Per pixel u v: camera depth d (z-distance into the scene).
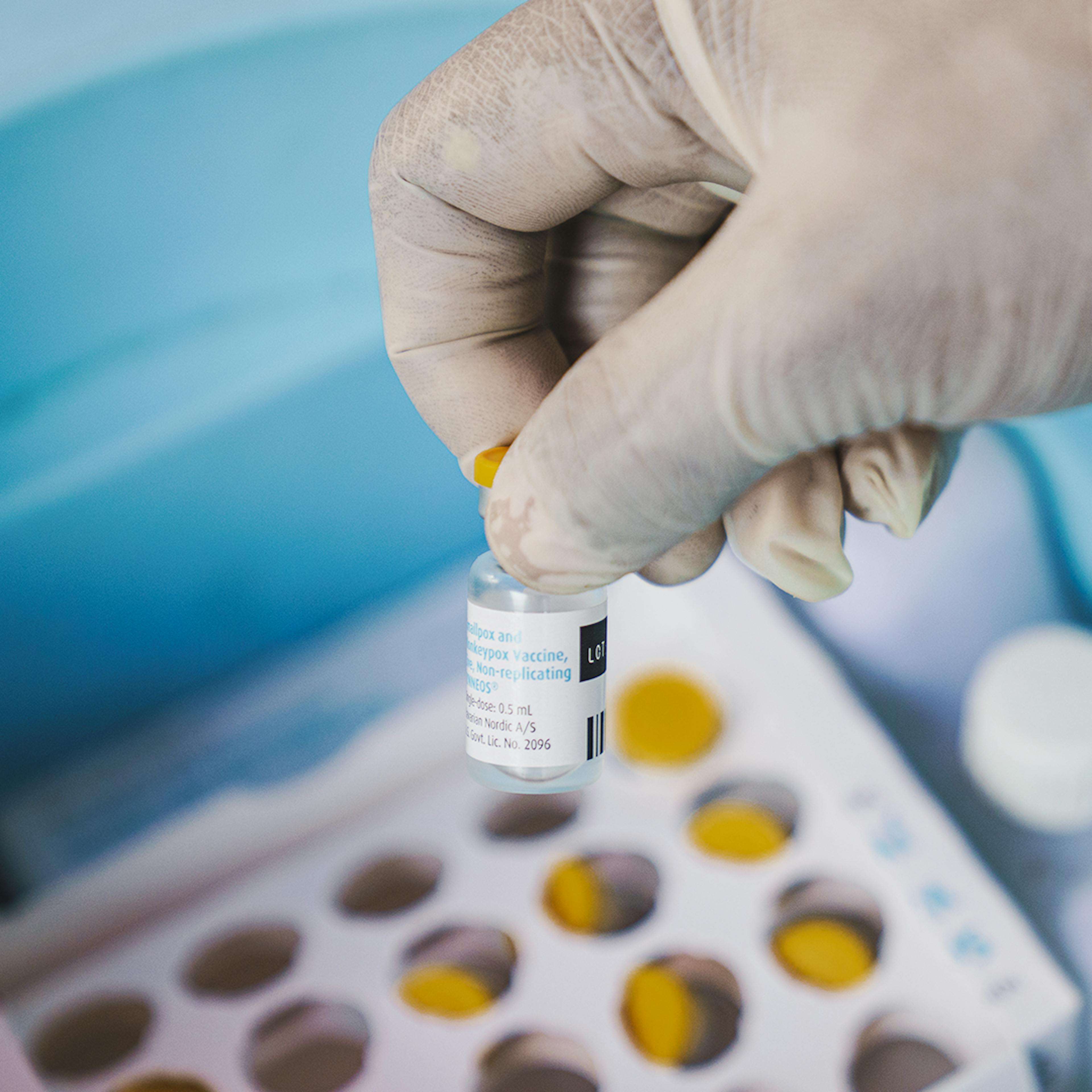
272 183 0.35
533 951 0.33
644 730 0.35
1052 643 0.36
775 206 0.25
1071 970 0.34
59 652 0.36
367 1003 0.33
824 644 0.37
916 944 0.33
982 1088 0.31
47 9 0.33
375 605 0.38
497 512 0.27
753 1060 0.31
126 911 0.34
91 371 0.35
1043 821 0.35
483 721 0.28
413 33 0.35
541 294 0.29
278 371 0.36
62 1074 0.32
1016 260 0.25
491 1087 0.32
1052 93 0.25
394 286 0.28
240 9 0.34
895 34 0.25
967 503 0.37
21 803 0.35
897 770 0.35
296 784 0.35
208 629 0.37
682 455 0.26
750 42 0.26
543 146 0.27
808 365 0.25
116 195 0.34
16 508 0.35
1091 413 0.37
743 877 0.34
